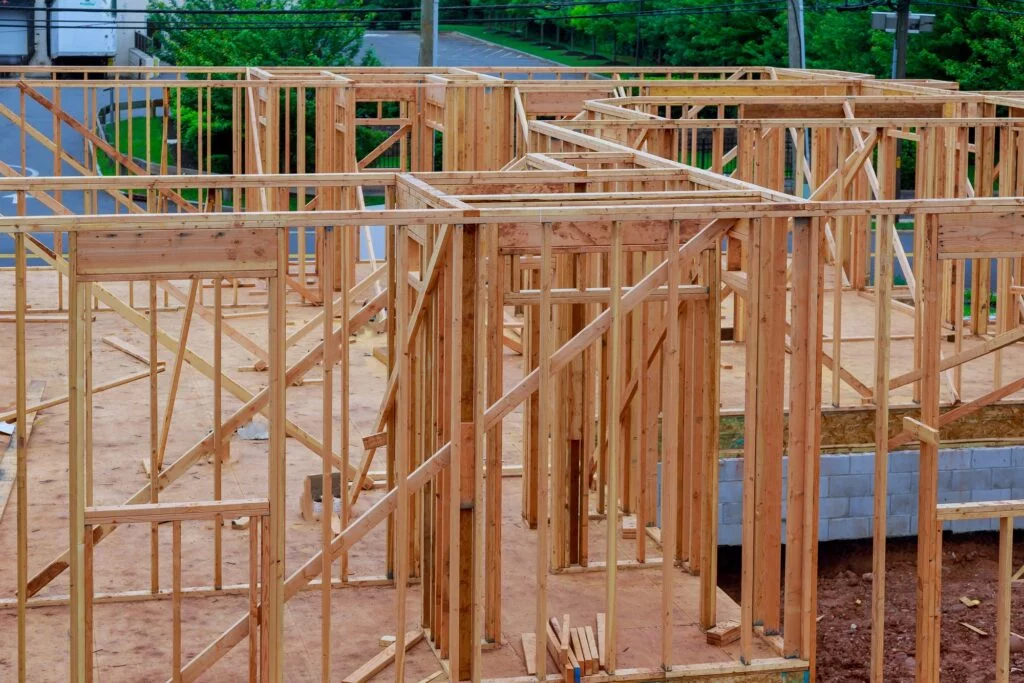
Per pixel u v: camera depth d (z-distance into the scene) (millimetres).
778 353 8961
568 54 62281
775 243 8828
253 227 7879
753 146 17188
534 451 11250
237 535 11156
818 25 43688
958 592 13398
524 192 9914
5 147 42438
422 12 30641
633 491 11469
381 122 20344
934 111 17734
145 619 9586
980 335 17453
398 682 8391
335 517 11578
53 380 15359
